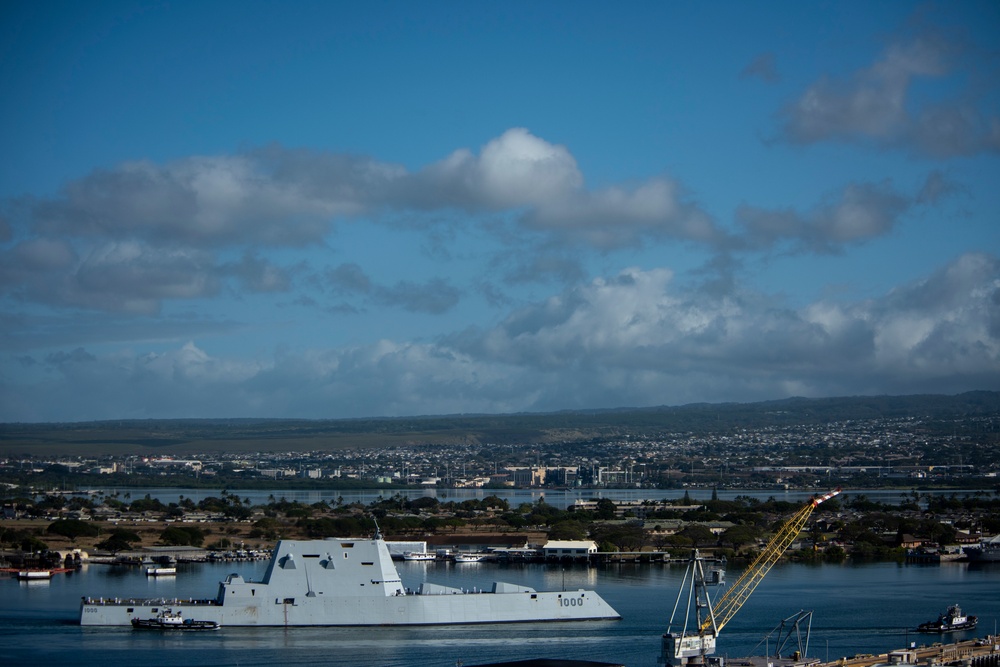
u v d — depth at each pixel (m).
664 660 191.12
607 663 183.50
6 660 194.25
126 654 199.50
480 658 197.12
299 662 194.12
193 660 195.12
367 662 194.25
